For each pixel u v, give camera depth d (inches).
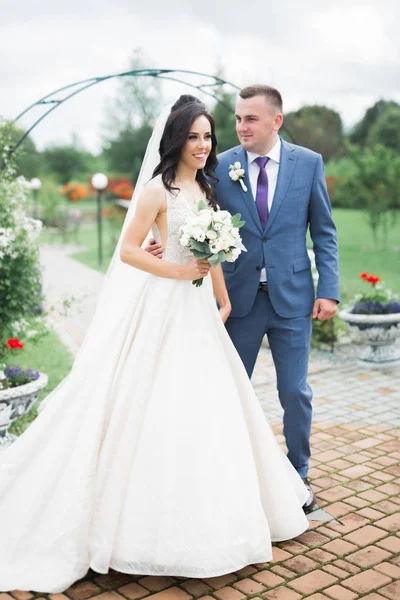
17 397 150.6
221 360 110.7
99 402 106.5
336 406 197.2
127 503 102.3
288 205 126.8
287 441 132.6
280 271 127.1
